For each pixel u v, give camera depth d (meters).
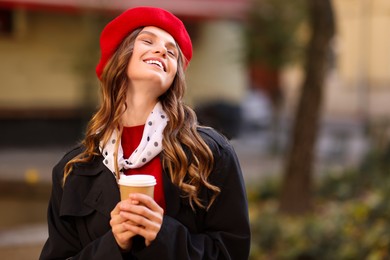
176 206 2.20
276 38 14.16
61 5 14.69
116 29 2.33
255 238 6.64
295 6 13.93
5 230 7.13
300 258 6.12
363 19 22.58
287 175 8.37
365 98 22.77
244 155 15.67
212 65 19.05
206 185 2.21
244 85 19.98
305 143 8.30
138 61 2.27
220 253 2.26
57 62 16.39
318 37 8.15
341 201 8.73
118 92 2.31
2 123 15.73
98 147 2.29
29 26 16.09
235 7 17.41
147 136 2.23
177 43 2.38
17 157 13.97
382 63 22.39
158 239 2.05
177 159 2.19
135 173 2.22
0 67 15.86
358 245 5.72
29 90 16.20
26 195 9.71
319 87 8.24
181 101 2.33
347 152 14.18
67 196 2.27
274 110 16.53
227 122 18.69
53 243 2.35
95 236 2.23
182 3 16.86
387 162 10.06
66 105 16.48
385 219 6.25
